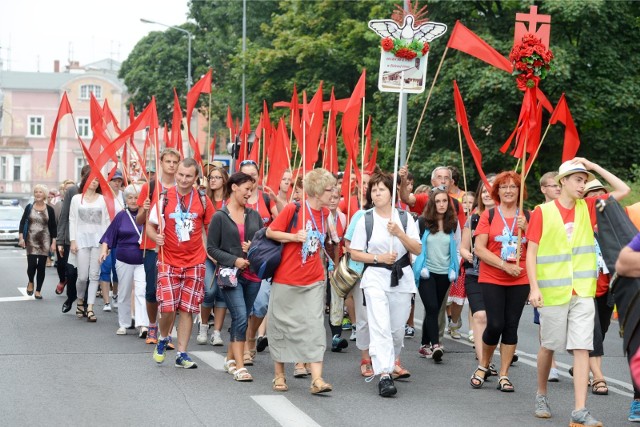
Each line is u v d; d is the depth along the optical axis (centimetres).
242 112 4197
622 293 563
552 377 943
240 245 902
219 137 6412
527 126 960
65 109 1338
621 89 2755
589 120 2789
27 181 9338
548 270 739
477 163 1027
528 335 1307
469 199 1261
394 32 983
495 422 740
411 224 867
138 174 1673
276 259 832
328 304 1452
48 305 1543
